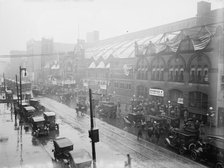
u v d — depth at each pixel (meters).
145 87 48.09
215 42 32.66
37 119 30.64
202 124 31.97
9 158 22.09
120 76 57.69
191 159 21.31
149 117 31.67
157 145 25.34
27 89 81.12
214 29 35.94
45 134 29.81
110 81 62.31
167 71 41.66
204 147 21.20
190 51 36.62
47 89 77.88
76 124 35.44
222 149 19.81
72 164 19.20
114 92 60.25
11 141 27.41
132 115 33.91
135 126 33.38
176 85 39.66
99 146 25.16
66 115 42.03
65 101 58.69
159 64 43.91
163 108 38.94
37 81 107.94
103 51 81.38
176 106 38.34
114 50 73.50
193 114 36.09
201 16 41.69
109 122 36.31
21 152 23.80
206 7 40.34
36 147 25.38
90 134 20.45
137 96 50.62
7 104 54.03
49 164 20.86
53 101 59.19
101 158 21.59
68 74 85.88
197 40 35.78
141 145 25.36
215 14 37.25
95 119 38.59
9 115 43.75
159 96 43.69
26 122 37.56
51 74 100.44
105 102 41.81
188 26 55.62
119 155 22.36
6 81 97.75
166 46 41.81
